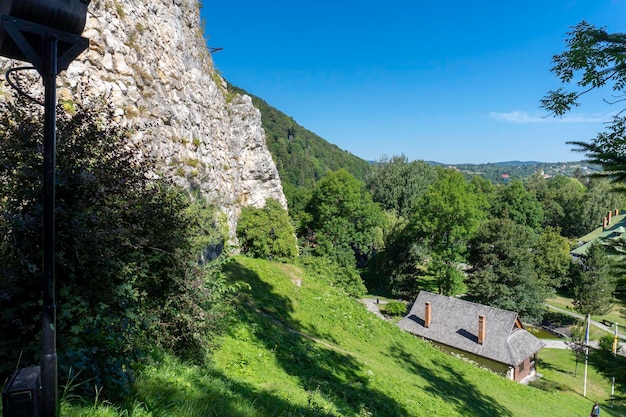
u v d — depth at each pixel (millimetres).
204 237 11477
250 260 23422
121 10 14977
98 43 13180
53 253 3223
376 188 78500
